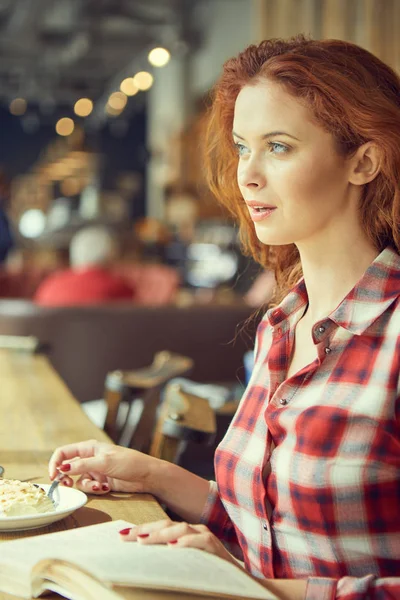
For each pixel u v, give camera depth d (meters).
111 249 6.55
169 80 19.38
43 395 2.79
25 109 25.52
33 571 1.15
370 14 7.05
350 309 1.36
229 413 3.32
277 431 1.39
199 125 17.06
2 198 8.80
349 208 1.42
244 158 1.44
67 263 13.18
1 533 1.42
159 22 16.91
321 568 1.33
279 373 1.47
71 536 1.28
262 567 1.42
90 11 16.06
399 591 1.20
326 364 1.36
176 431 1.95
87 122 26.06
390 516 1.27
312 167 1.37
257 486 1.42
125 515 1.54
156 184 20.67
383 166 1.38
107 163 25.97
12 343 3.97
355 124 1.36
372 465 1.27
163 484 1.68
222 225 14.77
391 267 1.38
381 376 1.30
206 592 1.09
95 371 5.71
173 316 5.74
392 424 1.28
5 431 2.24
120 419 3.44
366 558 1.29
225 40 15.48
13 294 8.58
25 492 1.49
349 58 1.38
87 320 5.69
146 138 26.09
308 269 1.47
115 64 21.91
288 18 8.57
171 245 16.56
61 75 23.23
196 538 1.23
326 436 1.30
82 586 1.13
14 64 21.50
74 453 1.71
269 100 1.38
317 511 1.30
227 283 12.26
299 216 1.40
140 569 1.12
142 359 5.75
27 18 16.78
